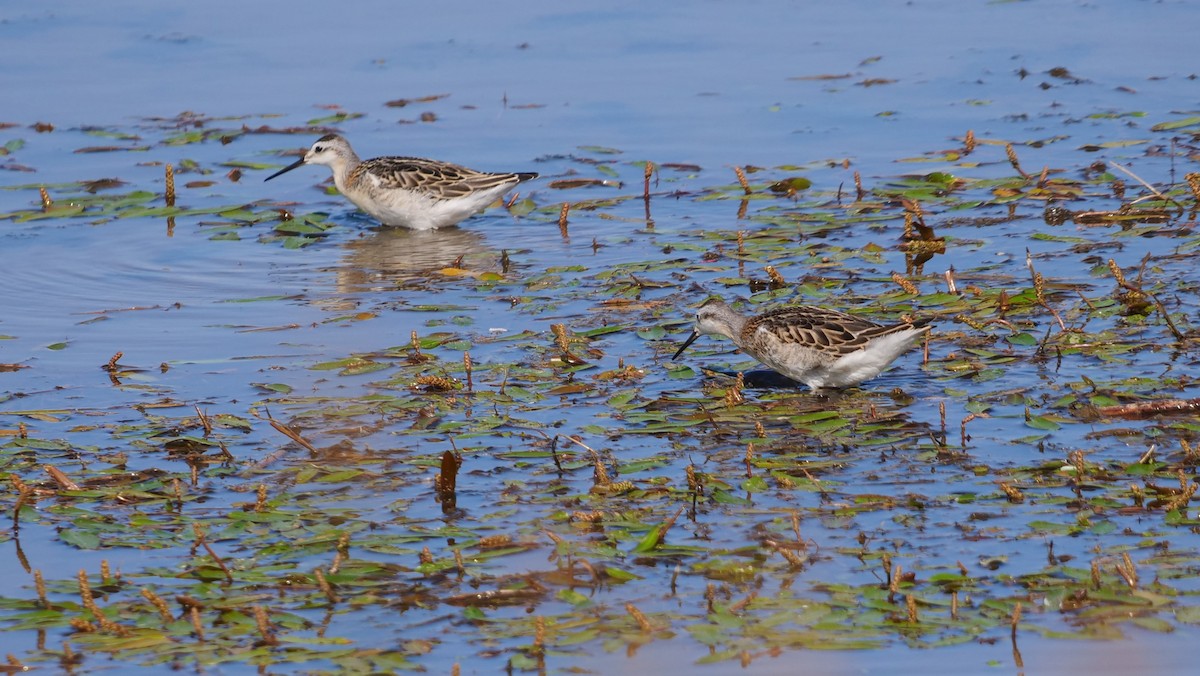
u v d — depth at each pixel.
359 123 28.72
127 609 11.15
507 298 19.20
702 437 14.19
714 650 10.29
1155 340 16.05
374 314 18.66
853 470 13.19
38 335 18.08
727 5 36.81
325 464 13.70
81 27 35.06
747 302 18.39
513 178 23.27
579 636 10.55
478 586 11.33
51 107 29.67
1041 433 13.75
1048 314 17.17
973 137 25.25
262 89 30.89
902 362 16.11
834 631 10.48
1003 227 21.28
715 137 27.17
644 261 20.55
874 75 30.58
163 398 15.70
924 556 11.48
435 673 10.15
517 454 13.80
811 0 37.28
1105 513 12.05
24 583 11.63
